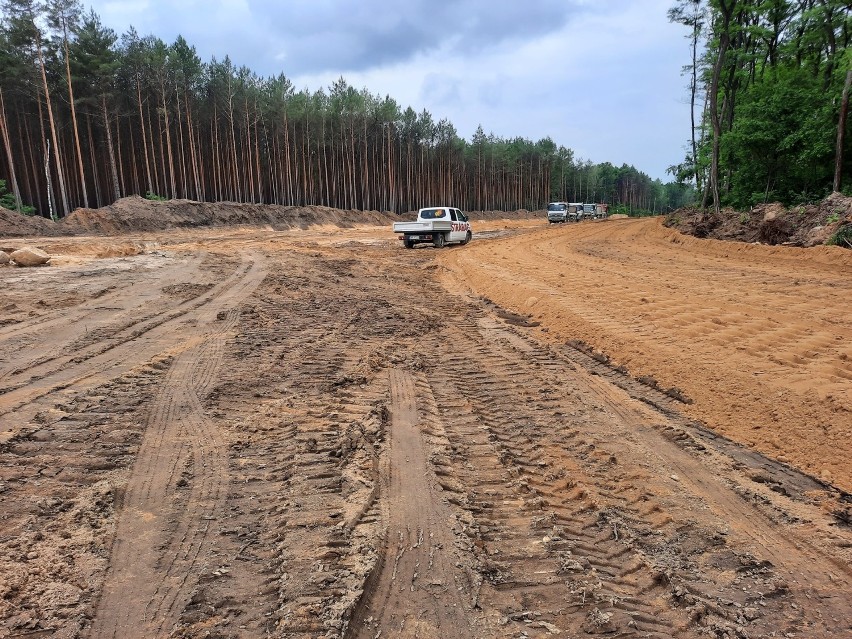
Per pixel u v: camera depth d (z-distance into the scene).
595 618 2.59
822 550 3.23
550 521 3.47
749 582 2.95
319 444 4.32
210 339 7.50
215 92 46.25
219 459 4.03
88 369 6.01
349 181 56.84
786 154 23.17
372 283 13.72
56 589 2.60
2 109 33.59
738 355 6.56
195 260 16.31
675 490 3.93
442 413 5.26
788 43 28.64
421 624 2.51
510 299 11.38
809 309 8.91
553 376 6.46
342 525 3.23
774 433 4.73
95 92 37.69
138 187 42.12
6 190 36.59
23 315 8.41
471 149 80.88
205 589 2.65
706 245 20.31
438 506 3.54
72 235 27.70
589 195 115.06
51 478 3.66
